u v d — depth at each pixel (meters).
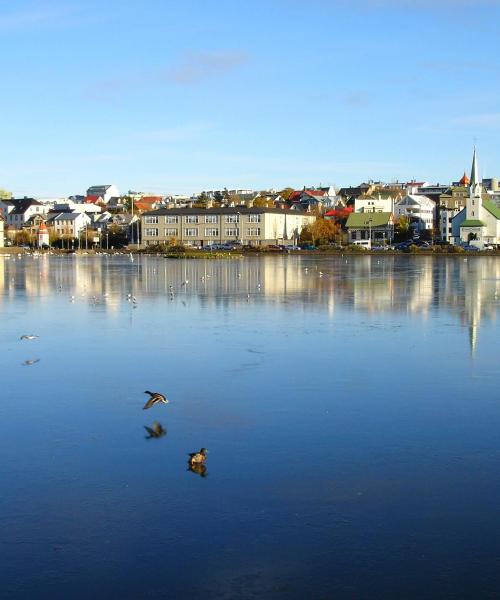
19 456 23.38
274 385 32.56
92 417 27.64
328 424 26.53
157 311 60.12
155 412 28.27
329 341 44.22
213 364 37.22
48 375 34.78
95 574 16.27
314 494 20.25
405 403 29.41
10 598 15.40
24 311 60.41
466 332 47.84
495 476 21.50
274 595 15.44
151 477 21.53
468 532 18.02
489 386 32.25
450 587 15.68
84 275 109.44
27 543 17.64
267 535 17.92
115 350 41.34
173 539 17.75
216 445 24.33
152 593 15.55
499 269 124.69
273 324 51.91
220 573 16.25
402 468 22.12
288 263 151.38
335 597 15.36
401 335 46.59
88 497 20.16
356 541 17.59
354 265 141.25
